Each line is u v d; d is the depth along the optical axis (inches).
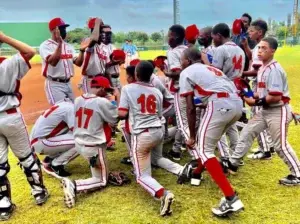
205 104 156.9
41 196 161.3
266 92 166.9
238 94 158.2
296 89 421.7
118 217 148.3
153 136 159.0
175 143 205.5
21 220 149.0
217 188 170.7
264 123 172.6
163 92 198.5
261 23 203.9
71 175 191.0
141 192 169.9
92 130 164.2
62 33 223.8
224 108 148.5
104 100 165.6
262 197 160.1
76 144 169.6
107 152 224.8
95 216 149.8
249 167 194.9
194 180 174.6
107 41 249.1
